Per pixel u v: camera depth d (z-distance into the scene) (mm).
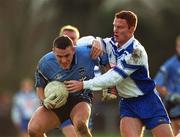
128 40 30156
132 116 30734
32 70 108375
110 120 94750
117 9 107438
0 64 107312
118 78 29734
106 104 95250
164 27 110250
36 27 110125
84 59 31422
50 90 31125
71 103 31922
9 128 102000
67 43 30188
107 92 31531
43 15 111062
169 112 44375
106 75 29844
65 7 113125
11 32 108438
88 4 110875
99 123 97250
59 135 92000
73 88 30188
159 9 109688
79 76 31578
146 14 108250
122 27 29891
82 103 31891
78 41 32719
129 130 30359
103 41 31344
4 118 101875
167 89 45062
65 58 30344
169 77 45219
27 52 108562
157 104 30656
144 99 30594
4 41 108062
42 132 31953
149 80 30547
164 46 111188
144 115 30516
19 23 109000
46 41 110875
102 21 108750
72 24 111688
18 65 107938
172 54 110938
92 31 109938
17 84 106812
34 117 32031
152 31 109312
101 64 31734
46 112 32000
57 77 31609
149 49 110938
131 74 30266
